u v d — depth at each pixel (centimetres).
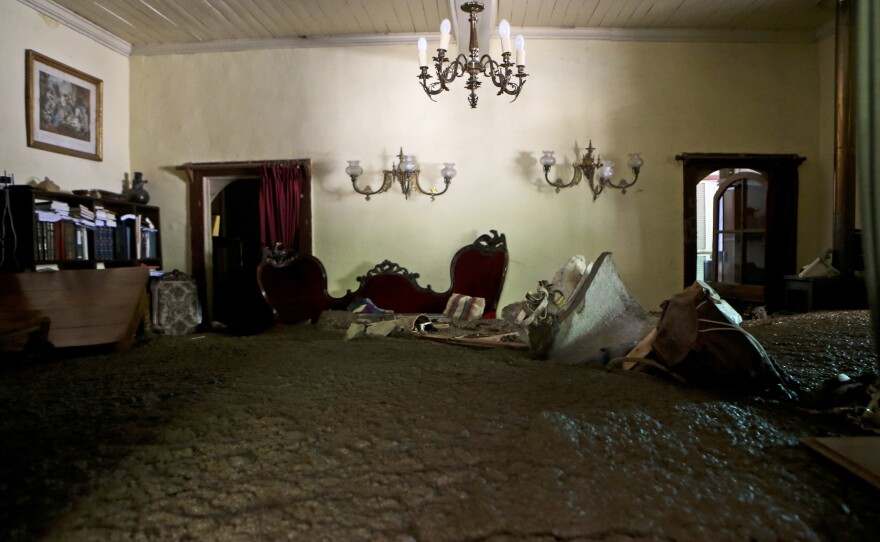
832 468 158
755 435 185
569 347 318
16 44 438
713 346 243
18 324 362
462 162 554
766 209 552
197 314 543
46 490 154
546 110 550
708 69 551
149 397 246
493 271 530
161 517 139
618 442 179
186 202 577
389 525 133
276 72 566
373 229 562
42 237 414
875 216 141
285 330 481
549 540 125
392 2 486
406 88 555
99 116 530
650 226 552
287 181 558
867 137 141
